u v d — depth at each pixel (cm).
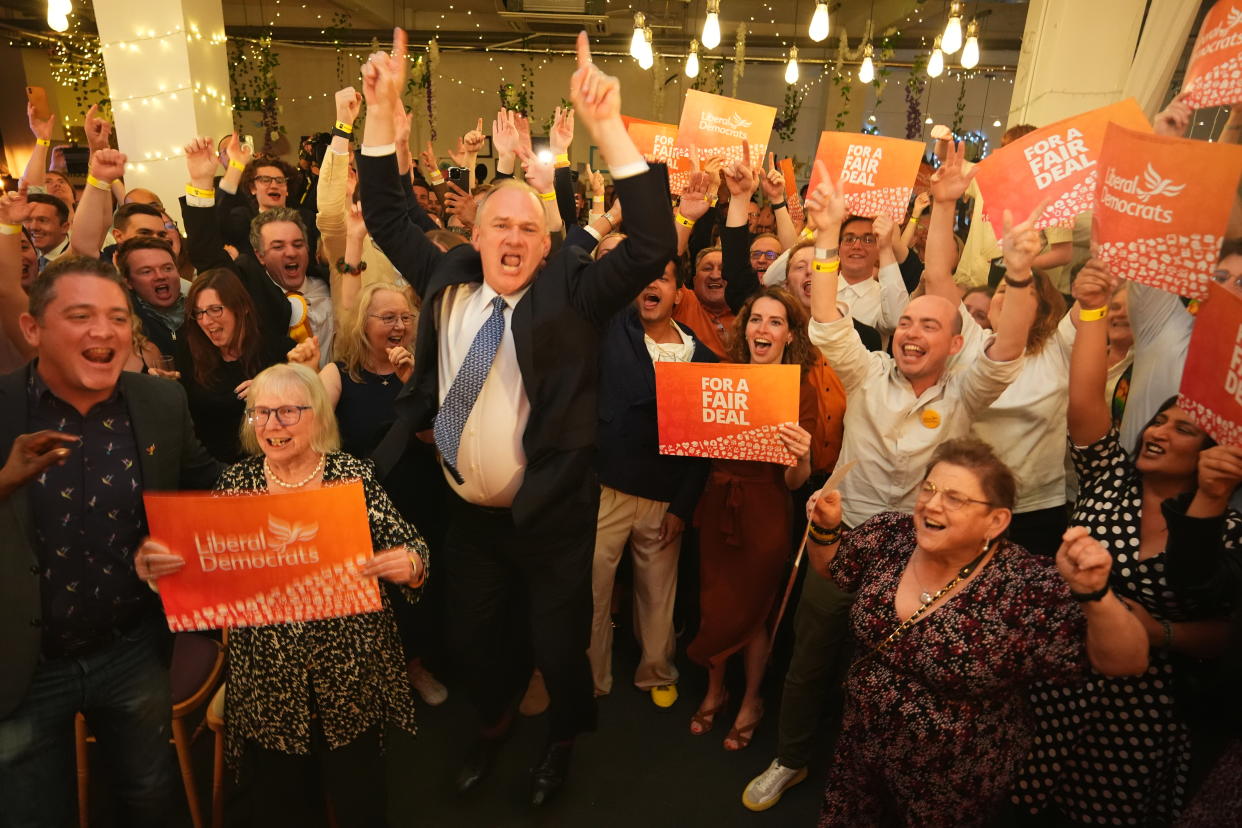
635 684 310
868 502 244
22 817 174
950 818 174
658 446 279
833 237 231
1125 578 183
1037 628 158
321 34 1360
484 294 215
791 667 245
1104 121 238
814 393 276
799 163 1383
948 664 164
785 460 243
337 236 361
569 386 207
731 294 340
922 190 512
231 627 186
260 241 350
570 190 316
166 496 166
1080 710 194
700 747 278
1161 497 181
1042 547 248
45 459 150
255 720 192
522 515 212
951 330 226
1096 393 199
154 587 171
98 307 165
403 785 255
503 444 213
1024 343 209
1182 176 174
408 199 258
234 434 281
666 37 1412
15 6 1219
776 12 1442
